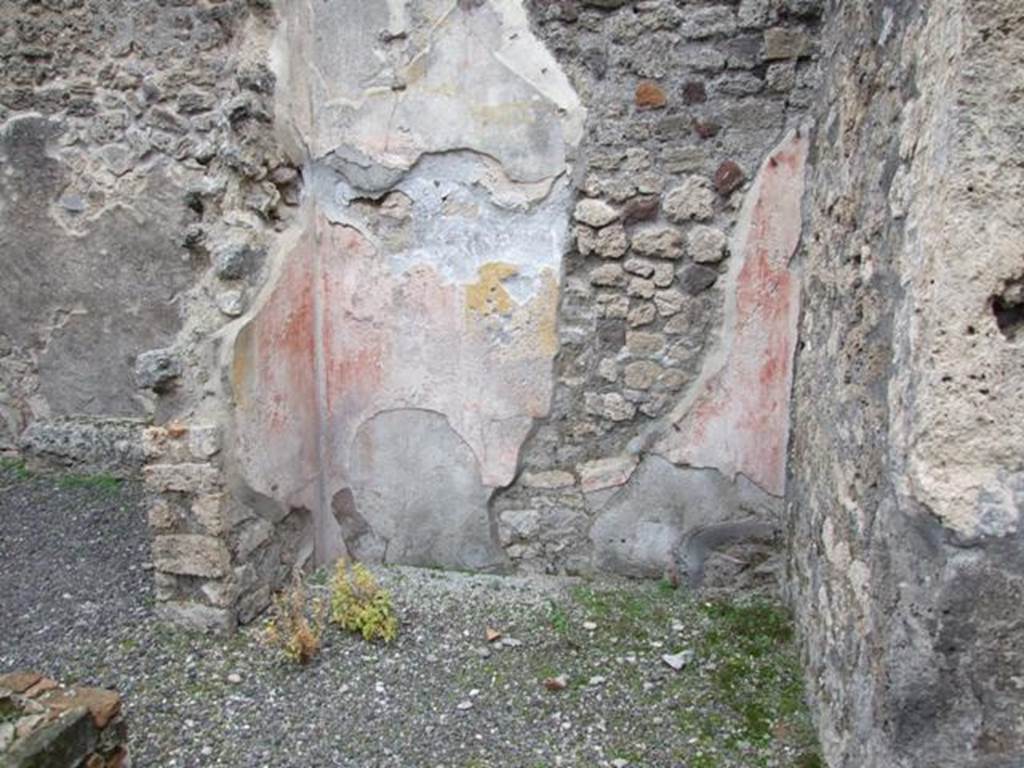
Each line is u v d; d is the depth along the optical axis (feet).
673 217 9.79
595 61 9.61
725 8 9.26
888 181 6.00
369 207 10.43
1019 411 4.91
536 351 10.36
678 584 10.57
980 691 5.10
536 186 9.98
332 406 11.00
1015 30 4.66
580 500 10.66
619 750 7.75
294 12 10.06
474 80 9.86
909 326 5.27
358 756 7.75
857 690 6.32
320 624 9.70
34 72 13.89
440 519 11.03
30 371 14.94
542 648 9.32
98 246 14.20
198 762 7.66
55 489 14.19
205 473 9.23
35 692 6.84
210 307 9.55
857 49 7.20
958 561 4.97
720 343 10.00
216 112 13.38
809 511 8.54
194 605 9.62
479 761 7.66
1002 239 4.83
